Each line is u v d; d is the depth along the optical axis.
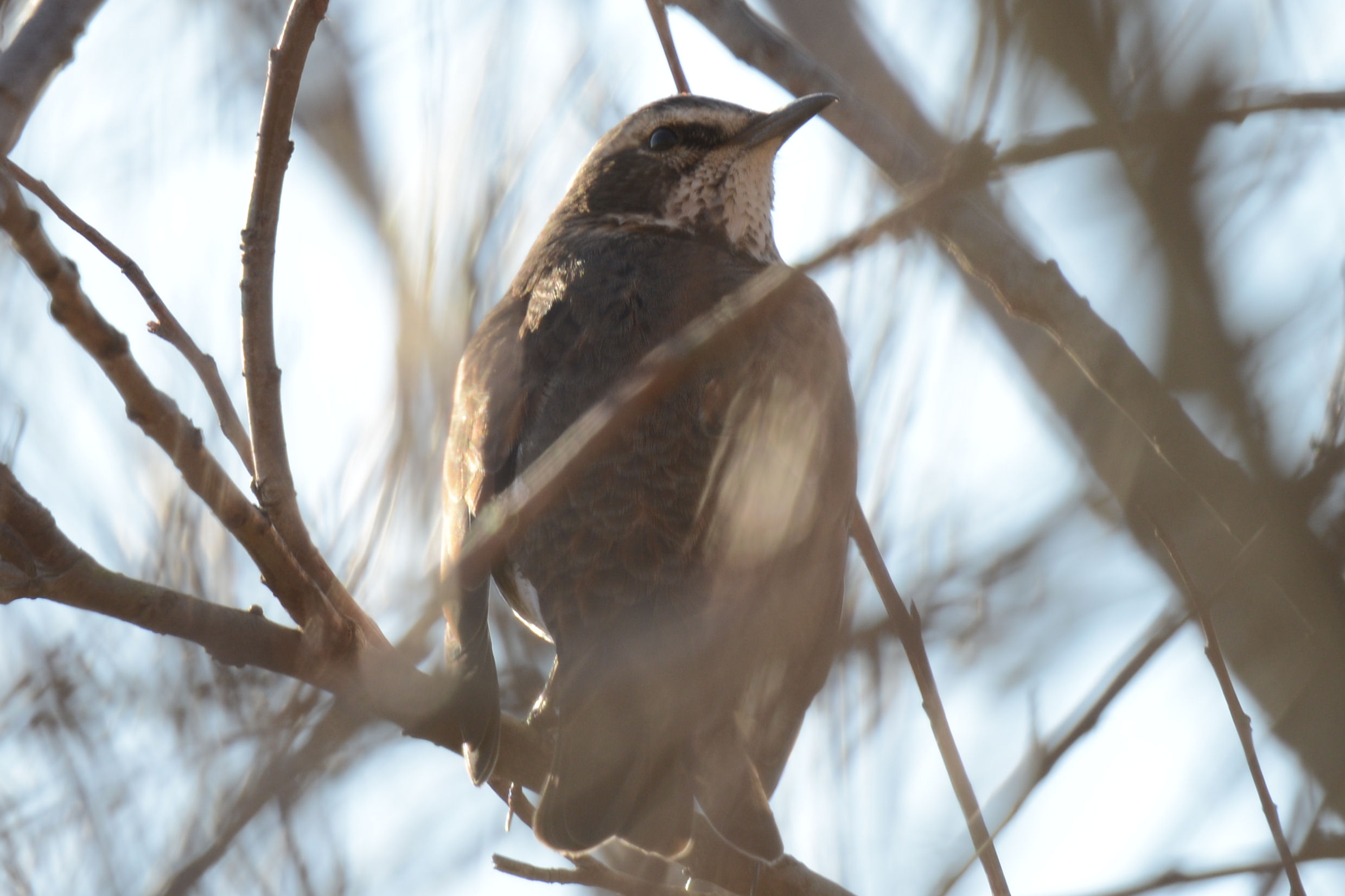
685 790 7.93
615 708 8.12
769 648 8.45
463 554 7.22
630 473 8.62
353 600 6.90
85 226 6.95
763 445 8.68
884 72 8.60
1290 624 7.59
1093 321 7.38
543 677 9.65
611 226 11.09
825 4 9.30
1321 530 6.71
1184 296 7.48
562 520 8.64
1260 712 7.64
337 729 6.88
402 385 8.12
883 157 8.00
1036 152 6.36
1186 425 7.11
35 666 7.44
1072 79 7.00
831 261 6.10
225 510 6.47
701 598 8.41
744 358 8.86
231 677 7.39
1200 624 7.01
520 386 9.21
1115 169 7.84
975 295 8.83
